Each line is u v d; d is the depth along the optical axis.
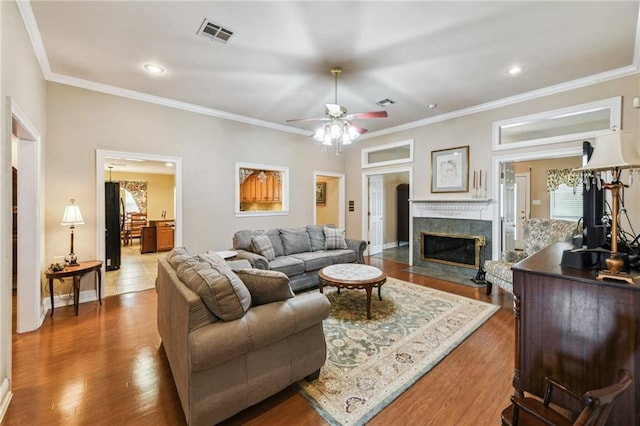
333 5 2.30
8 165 1.92
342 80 3.71
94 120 3.78
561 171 6.80
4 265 1.83
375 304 3.52
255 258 3.63
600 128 4.64
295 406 1.79
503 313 3.23
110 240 5.45
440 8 2.35
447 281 4.54
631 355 1.25
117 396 1.88
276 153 5.77
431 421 1.66
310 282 4.16
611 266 1.35
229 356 1.55
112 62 3.22
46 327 2.93
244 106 4.68
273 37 2.76
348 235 7.05
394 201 8.11
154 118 4.27
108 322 3.06
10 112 1.98
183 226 4.58
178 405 1.80
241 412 1.74
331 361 2.27
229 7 2.33
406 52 3.03
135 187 10.02
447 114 5.10
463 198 4.91
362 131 3.60
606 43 2.87
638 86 3.35
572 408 1.38
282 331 1.75
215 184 4.93
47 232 3.49
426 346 2.50
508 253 3.93
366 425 1.63
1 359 1.77
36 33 2.66
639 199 3.32
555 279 1.44
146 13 2.39
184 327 1.59
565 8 2.34
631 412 1.25
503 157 4.47
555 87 3.89
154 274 5.14
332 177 7.22
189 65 3.30
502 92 4.12
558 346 1.44
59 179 3.55
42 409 1.75
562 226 3.69
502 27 2.60
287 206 5.95
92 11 2.36
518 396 1.51
